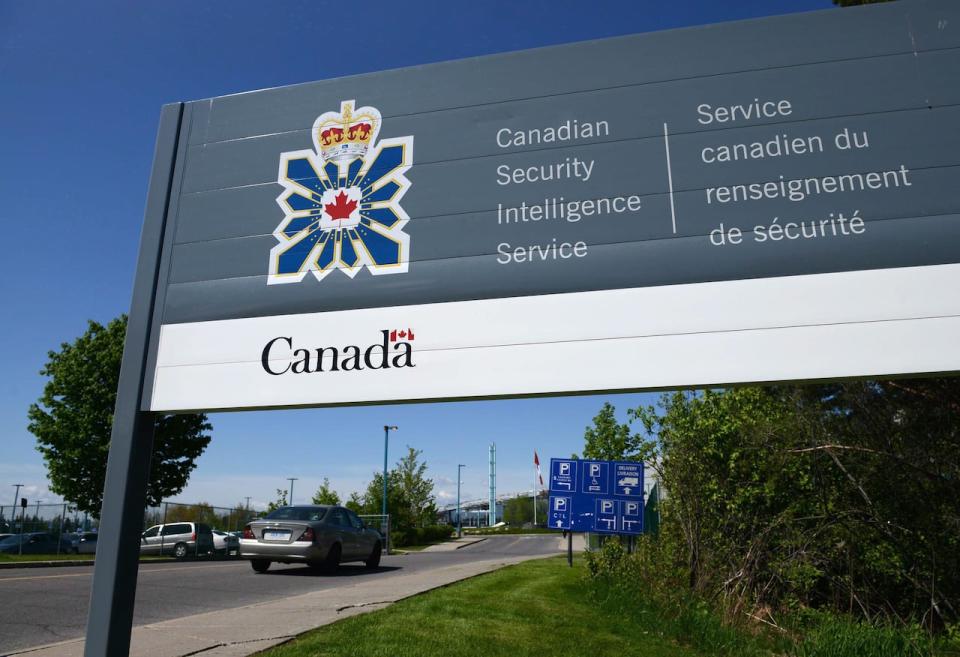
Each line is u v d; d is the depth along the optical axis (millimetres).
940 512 8695
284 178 5516
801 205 4719
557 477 11680
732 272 4668
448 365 4863
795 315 4523
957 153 4656
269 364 5102
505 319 4879
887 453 8562
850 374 4367
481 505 121188
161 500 29000
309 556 13234
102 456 27859
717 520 9641
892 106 4809
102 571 4660
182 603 9117
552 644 6492
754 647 7414
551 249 4953
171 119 5828
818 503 9281
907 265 4500
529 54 5410
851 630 7742
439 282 5043
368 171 5398
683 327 4629
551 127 5223
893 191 4648
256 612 7785
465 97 5430
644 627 7730
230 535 27625
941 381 8453
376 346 5000
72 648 6082
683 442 9844
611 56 5277
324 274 5227
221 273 5367
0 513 25578
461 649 5969
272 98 5750
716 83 5070
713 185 4859
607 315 4746
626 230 4887
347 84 5652
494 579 11281
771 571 9258
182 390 5133
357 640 6125
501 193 5148
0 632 6863
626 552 10953
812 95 4922
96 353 28750
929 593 8742
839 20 5027
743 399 9828
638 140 5059
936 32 4910
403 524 40125
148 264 5457
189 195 5602
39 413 28469
